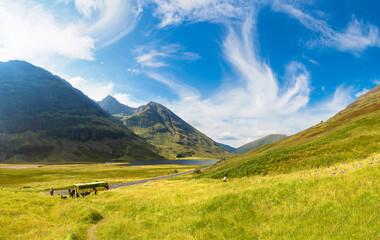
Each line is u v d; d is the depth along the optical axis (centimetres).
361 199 1037
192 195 2655
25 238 1425
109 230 1602
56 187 7250
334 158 3519
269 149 8931
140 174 14312
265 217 1266
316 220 1009
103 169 18512
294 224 1043
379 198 976
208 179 5147
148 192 3688
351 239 738
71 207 2423
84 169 18325
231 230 1199
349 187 1220
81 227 1681
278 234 985
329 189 1291
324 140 4938
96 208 2564
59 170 16762
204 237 1179
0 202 2295
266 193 1609
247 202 1553
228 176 4988
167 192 3381
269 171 4162
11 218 1875
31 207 2377
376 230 745
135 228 1620
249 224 1230
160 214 1972
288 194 1481
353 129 5056
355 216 902
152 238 1343
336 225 882
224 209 1588
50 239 1348
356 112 7894
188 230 1378
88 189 5156
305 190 1437
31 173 13500
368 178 1234
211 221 1427
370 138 3709
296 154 4406
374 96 13025
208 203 1805
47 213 2345
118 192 4122
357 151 3444
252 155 8738
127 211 2342
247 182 2883
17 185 8144
